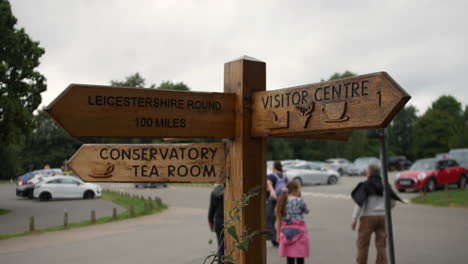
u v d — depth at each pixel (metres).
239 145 2.38
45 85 21.53
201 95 2.36
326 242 9.60
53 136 73.56
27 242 11.33
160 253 9.05
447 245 9.02
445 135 72.62
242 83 2.41
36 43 21.42
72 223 15.36
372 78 1.91
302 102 2.17
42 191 26.45
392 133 91.62
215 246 9.64
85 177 2.26
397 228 11.34
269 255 8.37
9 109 19.81
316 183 29.77
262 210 2.39
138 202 23.30
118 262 8.36
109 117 2.16
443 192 20.08
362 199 6.31
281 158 64.31
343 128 2.00
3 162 59.81
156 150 2.36
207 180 2.41
